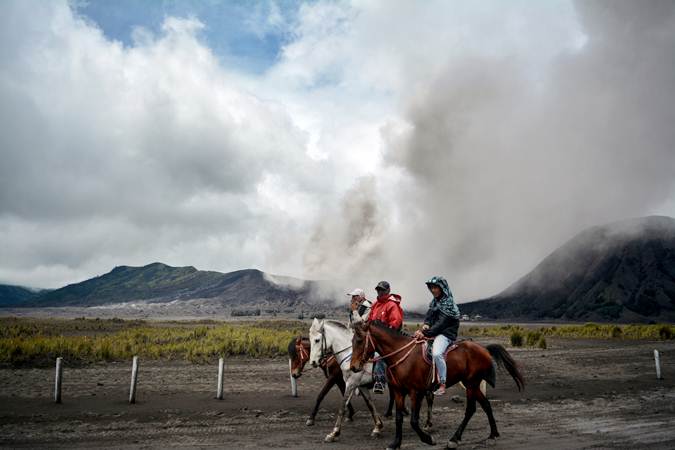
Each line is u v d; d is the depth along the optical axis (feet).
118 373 60.29
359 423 35.22
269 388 50.78
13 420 34.76
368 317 34.06
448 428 33.83
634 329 160.04
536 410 40.78
